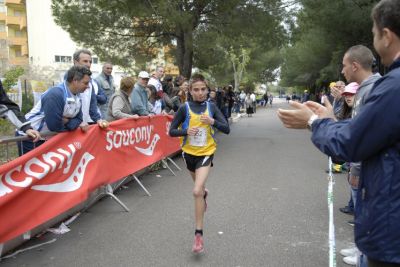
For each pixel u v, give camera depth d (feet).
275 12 49.47
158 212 17.70
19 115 13.58
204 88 14.30
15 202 12.07
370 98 5.58
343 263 12.61
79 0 48.21
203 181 13.74
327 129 6.08
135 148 21.20
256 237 14.71
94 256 13.04
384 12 5.79
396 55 5.87
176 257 12.99
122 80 23.13
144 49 55.11
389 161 5.49
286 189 21.88
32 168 12.82
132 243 14.14
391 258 5.51
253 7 47.62
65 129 15.15
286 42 53.26
